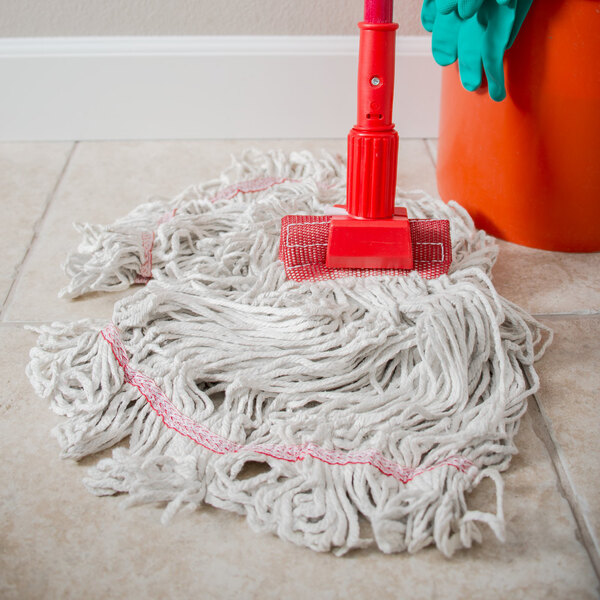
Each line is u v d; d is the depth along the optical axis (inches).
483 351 39.4
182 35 66.6
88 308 46.8
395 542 30.3
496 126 49.3
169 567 30.2
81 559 30.6
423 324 39.6
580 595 28.9
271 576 29.8
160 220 52.3
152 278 48.3
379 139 42.1
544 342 43.2
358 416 35.9
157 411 37.0
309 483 32.3
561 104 46.0
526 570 29.9
